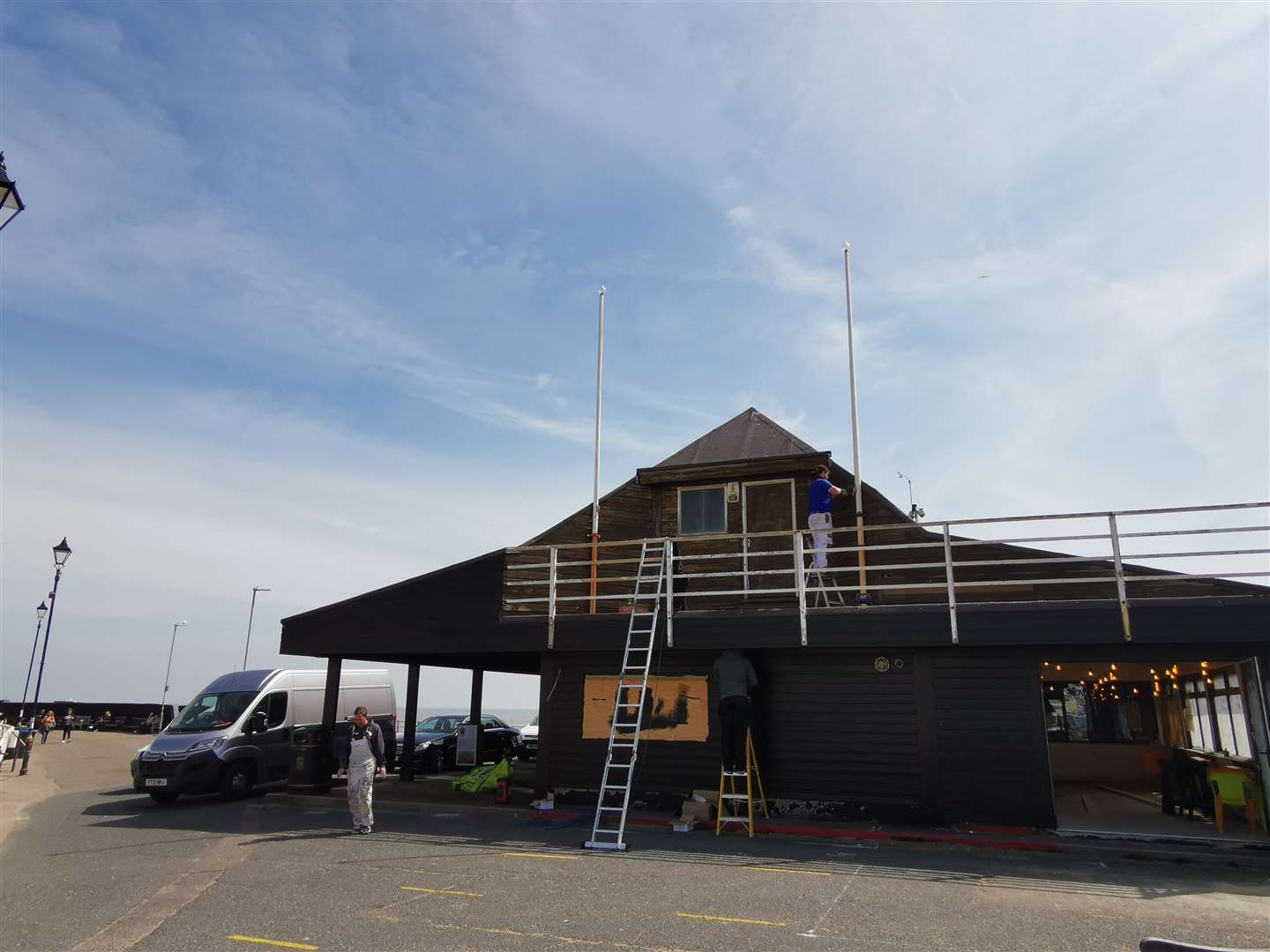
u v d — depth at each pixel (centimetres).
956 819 1187
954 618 1166
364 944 674
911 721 1239
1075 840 1100
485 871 938
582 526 1691
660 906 782
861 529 1220
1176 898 819
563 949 659
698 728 1345
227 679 1781
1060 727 1838
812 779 1269
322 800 1554
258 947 672
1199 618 1073
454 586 1473
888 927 714
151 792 1554
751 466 1609
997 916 750
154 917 764
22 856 1075
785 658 1322
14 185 917
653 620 1285
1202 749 1493
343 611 1546
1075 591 1492
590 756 1398
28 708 3412
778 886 864
